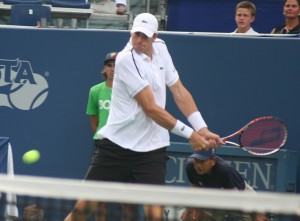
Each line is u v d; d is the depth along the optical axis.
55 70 17.69
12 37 17.73
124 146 13.41
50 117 17.70
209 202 8.66
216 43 17.23
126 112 13.36
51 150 17.67
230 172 14.91
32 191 9.16
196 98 17.30
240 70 17.23
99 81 17.58
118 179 13.69
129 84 13.16
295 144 17.03
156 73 13.41
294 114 17.09
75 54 17.62
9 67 17.78
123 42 17.48
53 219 13.75
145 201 8.78
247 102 17.22
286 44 17.09
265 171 16.69
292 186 16.61
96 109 17.11
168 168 16.98
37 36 17.69
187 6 21.89
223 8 21.80
